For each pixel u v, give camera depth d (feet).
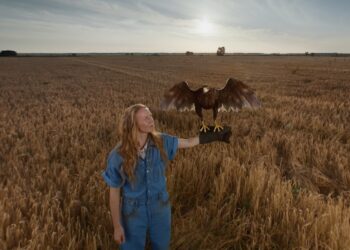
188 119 31.04
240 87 9.37
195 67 161.99
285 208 13.46
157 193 9.93
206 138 10.14
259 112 35.37
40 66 185.57
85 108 42.14
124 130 9.32
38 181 17.06
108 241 11.96
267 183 15.85
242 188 15.74
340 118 33.76
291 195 14.71
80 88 70.28
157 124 29.81
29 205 14.21
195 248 12.45
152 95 54.60
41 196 15.14
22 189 16.02
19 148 23.09
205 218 13.60
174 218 13.98
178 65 185.26
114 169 9.59
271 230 12.43
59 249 11.43
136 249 10.39
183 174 17.04
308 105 42.29
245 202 14.62
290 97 50.34
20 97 56.80
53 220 12.86
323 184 18.51
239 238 12.41
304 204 14.23
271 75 103.81
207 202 15.17
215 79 88.79
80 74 120.26
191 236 12.74
